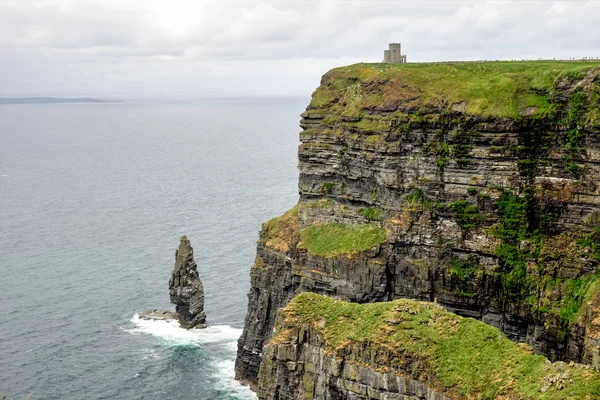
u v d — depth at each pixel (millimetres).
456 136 118812
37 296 174375
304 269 131375
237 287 179625
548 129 111875
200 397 131375
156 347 149875
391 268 123625
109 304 170250
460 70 128875
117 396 131000
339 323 97125
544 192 110875
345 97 142000
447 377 86688
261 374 101062
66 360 143125
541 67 120375
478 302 115562
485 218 115875
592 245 105625
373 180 131250
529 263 110562
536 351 108312
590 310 99750
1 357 143625
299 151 144375
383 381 90375
